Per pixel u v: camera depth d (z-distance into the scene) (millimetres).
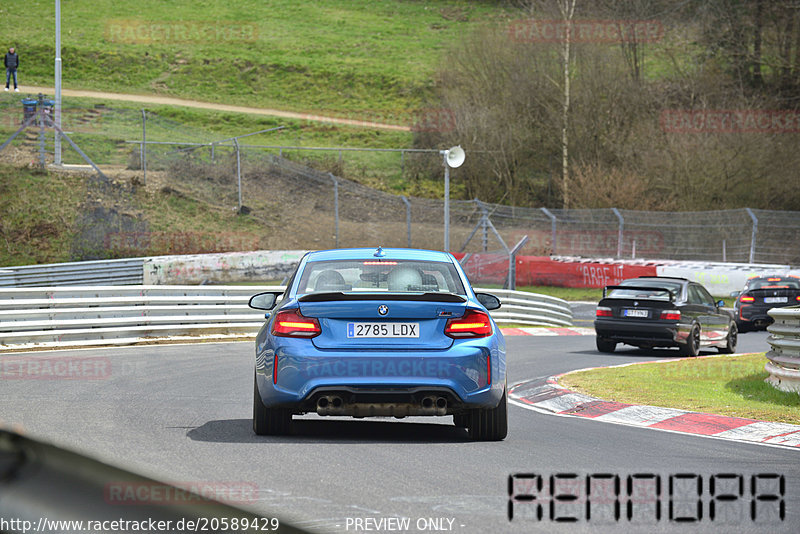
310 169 109500
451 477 13695
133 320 43938
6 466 3488
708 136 116938
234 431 18219
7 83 135125
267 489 12312
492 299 20250
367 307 16859
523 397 27766
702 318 44094
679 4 159375
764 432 20578
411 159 135625
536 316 62219
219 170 108188
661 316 42344
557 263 83875
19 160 101000
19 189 94312
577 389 27734
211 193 103062
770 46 153125
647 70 151250
